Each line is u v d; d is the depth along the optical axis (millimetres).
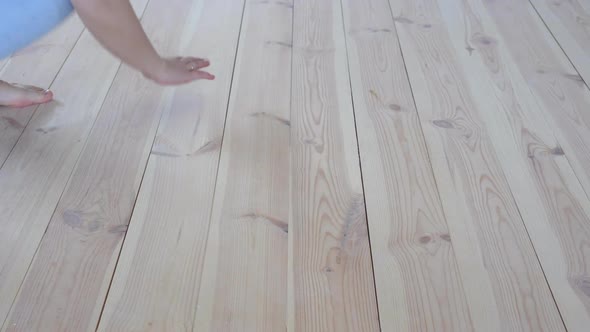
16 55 1501
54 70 1461
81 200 1117
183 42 1599
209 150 1251
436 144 1306
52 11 883
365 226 1104
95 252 1022
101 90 1402
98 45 1561
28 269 988
